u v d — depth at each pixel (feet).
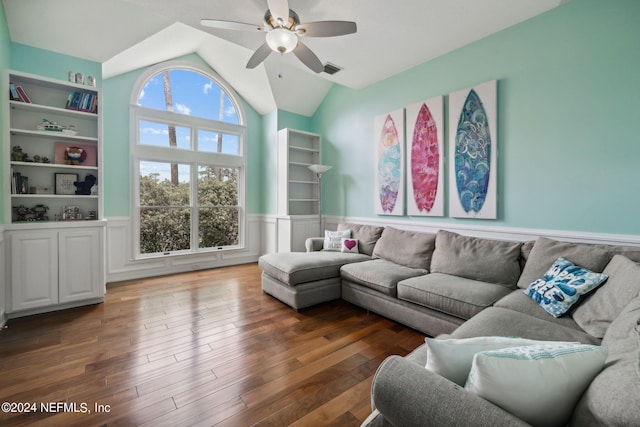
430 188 11.39
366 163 14.28
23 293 8.91
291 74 15.07
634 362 2.31
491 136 9.62
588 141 7.84
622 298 4.86
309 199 16.85
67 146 10.59
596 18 7.65
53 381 5.91
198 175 15.78
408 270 9.55
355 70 12.27
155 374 6.19
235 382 5.94
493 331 5.11
